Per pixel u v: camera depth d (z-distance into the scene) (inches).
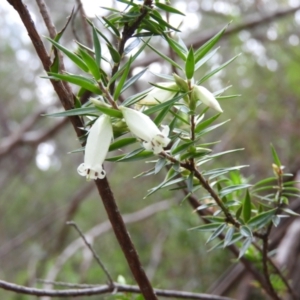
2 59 33.5
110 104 4.4
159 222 20.3
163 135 4.3
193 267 19.4
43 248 25.3
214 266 18.2
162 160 4.6
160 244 19.2
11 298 16.6
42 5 5.8
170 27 4.8
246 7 24.0
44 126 28.9
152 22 4.8
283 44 23.0
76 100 4.8
